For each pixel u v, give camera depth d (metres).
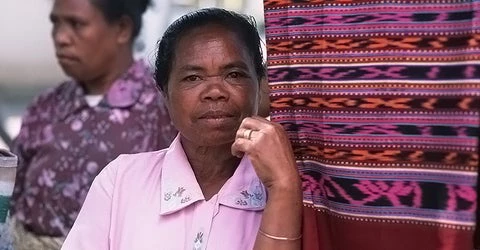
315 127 1.78
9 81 3.45
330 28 1.73
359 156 1.72
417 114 1.66
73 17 3.05
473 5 1.57
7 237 2.18
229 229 1.88
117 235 1.94
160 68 1.94
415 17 1.64
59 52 3.10
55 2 3.10
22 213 3.07
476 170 1.59
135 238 1.90
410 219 1.68
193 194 1.91
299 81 1.78
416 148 1.66
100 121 3.02
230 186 1.92
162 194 1.93
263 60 1.96
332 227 1.79
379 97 1.69
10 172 2.16
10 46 3.42
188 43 1.86
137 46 3.16
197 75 1.85
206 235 1.87
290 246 1.77
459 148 1.60
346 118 1.73
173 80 1.88
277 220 1.75
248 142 1.76
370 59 1.69
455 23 1.60
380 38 1.68
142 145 2.99
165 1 3.31
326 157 1.76
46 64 3.42
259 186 1.92
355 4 1.70
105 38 3.06
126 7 3.08
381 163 1.70
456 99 1.60
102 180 2.01
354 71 1.71
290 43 1.78
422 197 1.66
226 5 3.57
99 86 3.07
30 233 3.06
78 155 3.02
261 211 1.90
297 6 1.76
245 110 1.87
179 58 1.87
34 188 3.05
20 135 3.11
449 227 1.62
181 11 3.37
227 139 1.87
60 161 3.03
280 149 1.75
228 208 1.90
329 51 1.73
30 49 3.42
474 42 1.57
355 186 1.72
